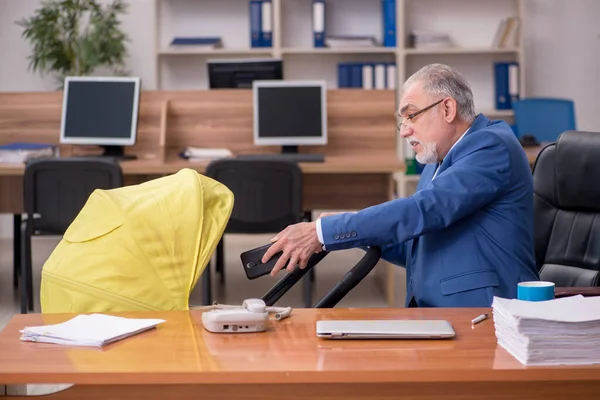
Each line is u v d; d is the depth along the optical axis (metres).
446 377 1.80
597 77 7.99
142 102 5.65
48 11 7.12
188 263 2.44
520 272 2.67
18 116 5.68
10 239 7.84
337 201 5.68
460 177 2.61
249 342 2.02
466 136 2.70
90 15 7.45
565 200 3.22
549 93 8.04
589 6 7.92
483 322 2.19
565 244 3.22
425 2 7.90
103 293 2.37
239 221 4.85
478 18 7.94
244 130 5.66
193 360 1.88
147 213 2.43
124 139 5.52
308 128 5.57
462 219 2.68
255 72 5.87
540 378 1.81
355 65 7.54
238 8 7.87
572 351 1.83
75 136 5.57
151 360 1.88
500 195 2.68
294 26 7.86
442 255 2.68
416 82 2.76
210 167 4.81
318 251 2.55
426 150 2.77
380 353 1.92
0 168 5.17
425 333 2.03
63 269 2.40
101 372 1.79
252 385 1.87
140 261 2.40
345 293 2.58
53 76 7.71
